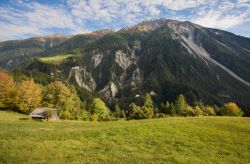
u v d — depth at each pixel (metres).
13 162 22.53
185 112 156.50
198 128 46.34
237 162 30.00
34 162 22.73
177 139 37.91
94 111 135.88
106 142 34.00
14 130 43.81
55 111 110.25
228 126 50.09
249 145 38.00
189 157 29.25
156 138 37.78
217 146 36.34
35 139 34.19
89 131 41.00
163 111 169.50
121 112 156.50
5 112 121.00
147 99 161.25
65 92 150.25
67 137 36.41
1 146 28.45
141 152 30.02
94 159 24.94
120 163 24.02
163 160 26.78
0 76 133.62
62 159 24.27
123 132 40.53
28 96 132.00
